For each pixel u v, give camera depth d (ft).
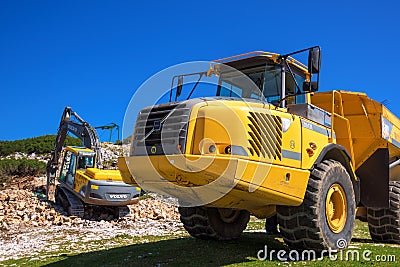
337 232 19.66
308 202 18.40
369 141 24.90
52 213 45.85
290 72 20.54
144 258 20.48
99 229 38.60
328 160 20.36
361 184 25.07
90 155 50.39
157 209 50.31
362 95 24.41
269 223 28.48
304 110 20.02
